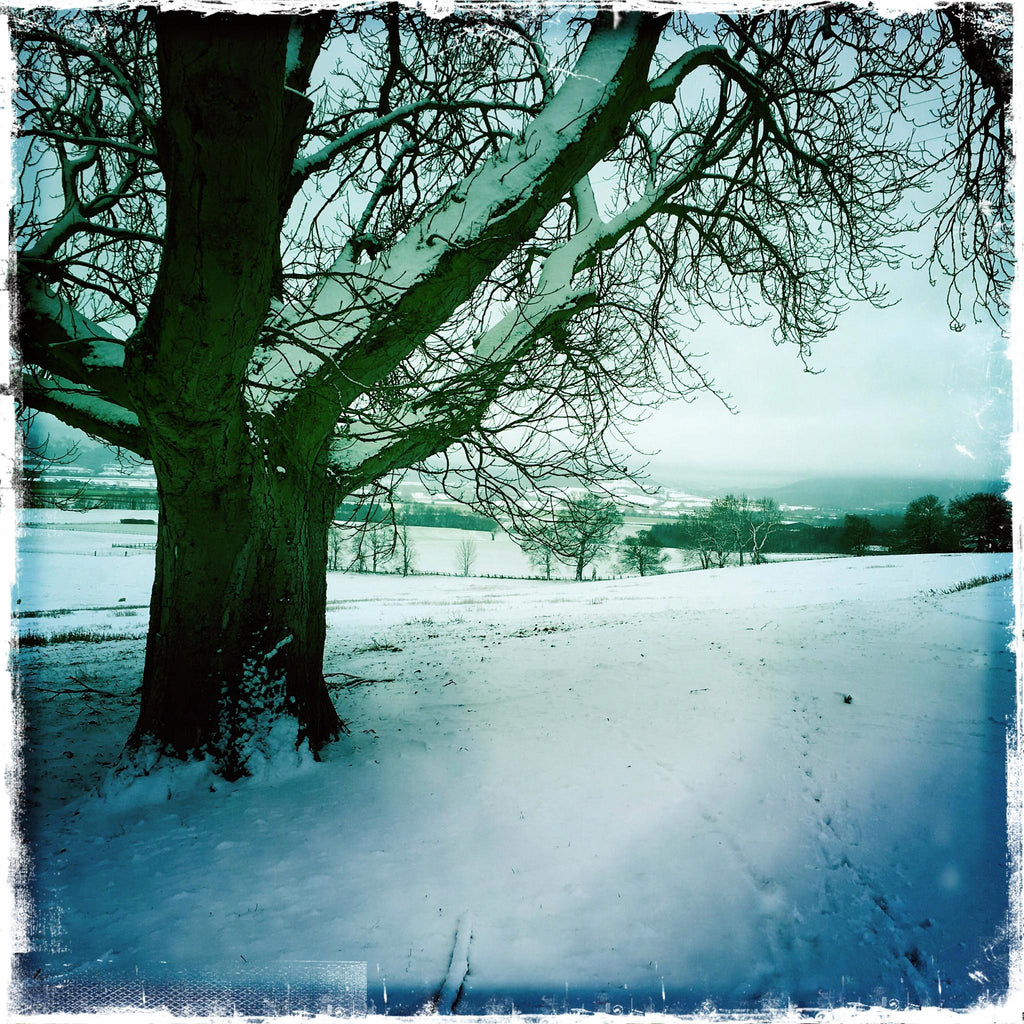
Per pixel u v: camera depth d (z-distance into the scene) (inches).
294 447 204.5
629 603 952.9
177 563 198.1
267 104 105.0
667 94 216.2
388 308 170.7
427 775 200.1
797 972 115.0
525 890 138.8
